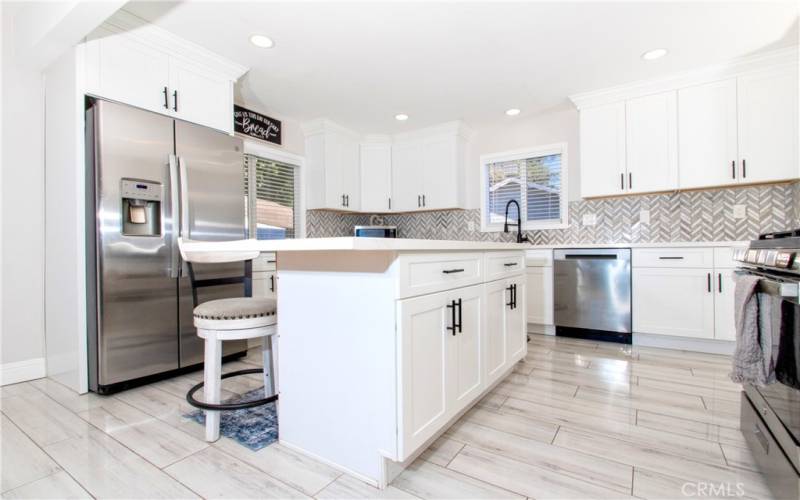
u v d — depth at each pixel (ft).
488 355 6.40
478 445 5.15
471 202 14.66
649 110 10.50
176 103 8.18
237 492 4.15
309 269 4.84
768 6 7.09
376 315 4.22
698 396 6.78
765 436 4.28
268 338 6.39
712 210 10.61
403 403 4.10
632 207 11.66
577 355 9.41
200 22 7.48
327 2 6.91
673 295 9.76
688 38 8.21
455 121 13.57
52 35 6.66
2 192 7.73
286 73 9.72
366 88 10.69
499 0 6.89
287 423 5.13
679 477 4.39
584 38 8.20
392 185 15.26
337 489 4.21
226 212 8.98
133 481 4.34
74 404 6.60
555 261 11.31
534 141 13.32
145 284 7.50
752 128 9.36
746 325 4.13
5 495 4.11
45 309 8.14
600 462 4.72
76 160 7.07
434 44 8.38
